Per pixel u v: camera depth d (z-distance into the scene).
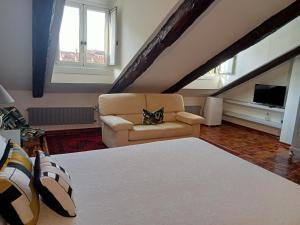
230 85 5.54
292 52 4.14
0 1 2.19
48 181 1.24
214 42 3.35
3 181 1.06
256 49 4.73
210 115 5.83
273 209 1.40
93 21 4.30
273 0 2.66
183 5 2.49
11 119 3.16
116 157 2.09
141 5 3.18
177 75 4.34
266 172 1.92
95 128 4.94
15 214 1.08
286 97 4.62
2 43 2.75
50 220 1.24
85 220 1.25
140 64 3.51
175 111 4.56
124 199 1.46
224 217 1.31
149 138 3.71
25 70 3.41
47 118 4.42
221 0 2.47
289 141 4.43
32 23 2.44
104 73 4.57
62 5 2.30
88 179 1.68
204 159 2.13
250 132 5.34
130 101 4.13
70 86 4.25
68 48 4.23
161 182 1.68
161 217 1.29
